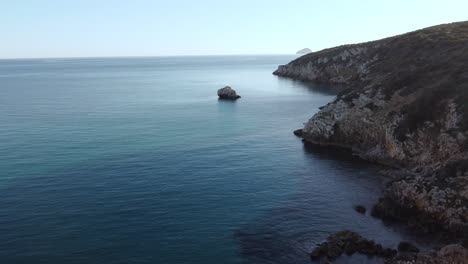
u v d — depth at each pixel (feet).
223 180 153.07
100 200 130.72
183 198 134.21
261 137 226.38
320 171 165.68
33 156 178.60
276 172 164.14
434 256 90.48
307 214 123.44
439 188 115.03
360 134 197.98
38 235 106.83
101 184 145.18
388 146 175.11
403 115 176.96
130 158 178.29
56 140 209.46
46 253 98.17
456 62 198.80
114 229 111.24
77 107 336.08
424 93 178.60
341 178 156.76
